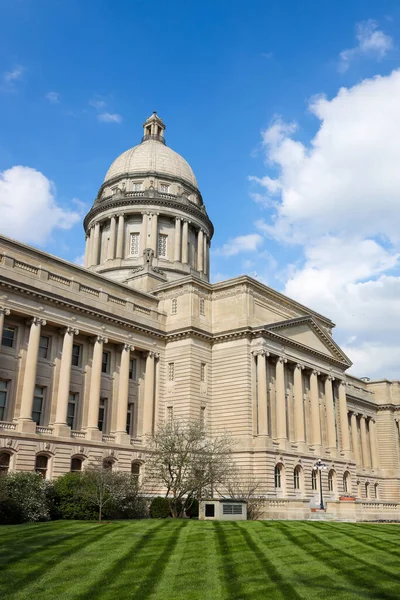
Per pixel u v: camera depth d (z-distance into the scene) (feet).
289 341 224.94
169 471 168.45
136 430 202.59
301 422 225.35
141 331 207.72
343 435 259.19
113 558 74.54
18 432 156.97
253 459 197.57
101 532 102.37
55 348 180.04
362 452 328.08
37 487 137.90
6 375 163.73
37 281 172.96
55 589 58.23
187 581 62.28
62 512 142.61
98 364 188.44
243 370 207.62
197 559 74.95
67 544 86.22
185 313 216.13
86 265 313.73
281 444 209.77
